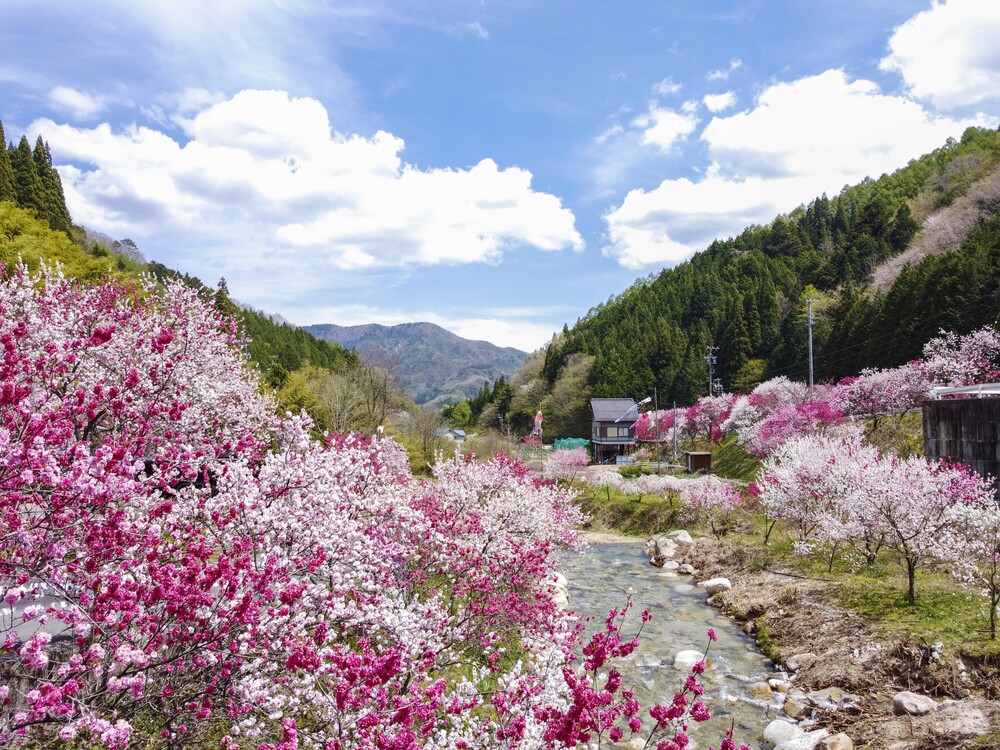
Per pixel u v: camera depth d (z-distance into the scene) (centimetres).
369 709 422
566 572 1869
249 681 408
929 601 1106
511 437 5744
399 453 1761
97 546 418
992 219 4303
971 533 1087
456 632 677
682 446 4688
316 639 489
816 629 1123
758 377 5328
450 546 895
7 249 2014
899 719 779
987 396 1670
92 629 405
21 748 406
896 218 6775
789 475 1705
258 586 444
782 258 8650
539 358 9044
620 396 6188
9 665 417
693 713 458
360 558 636
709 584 1600
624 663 1086
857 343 4172
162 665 406
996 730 688
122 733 318
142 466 442
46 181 4875
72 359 736
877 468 1300
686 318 8119
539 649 743
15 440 405
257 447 741
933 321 3416
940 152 9556
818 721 836
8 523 388
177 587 390
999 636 916
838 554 1523
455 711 472
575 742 424
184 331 1017
